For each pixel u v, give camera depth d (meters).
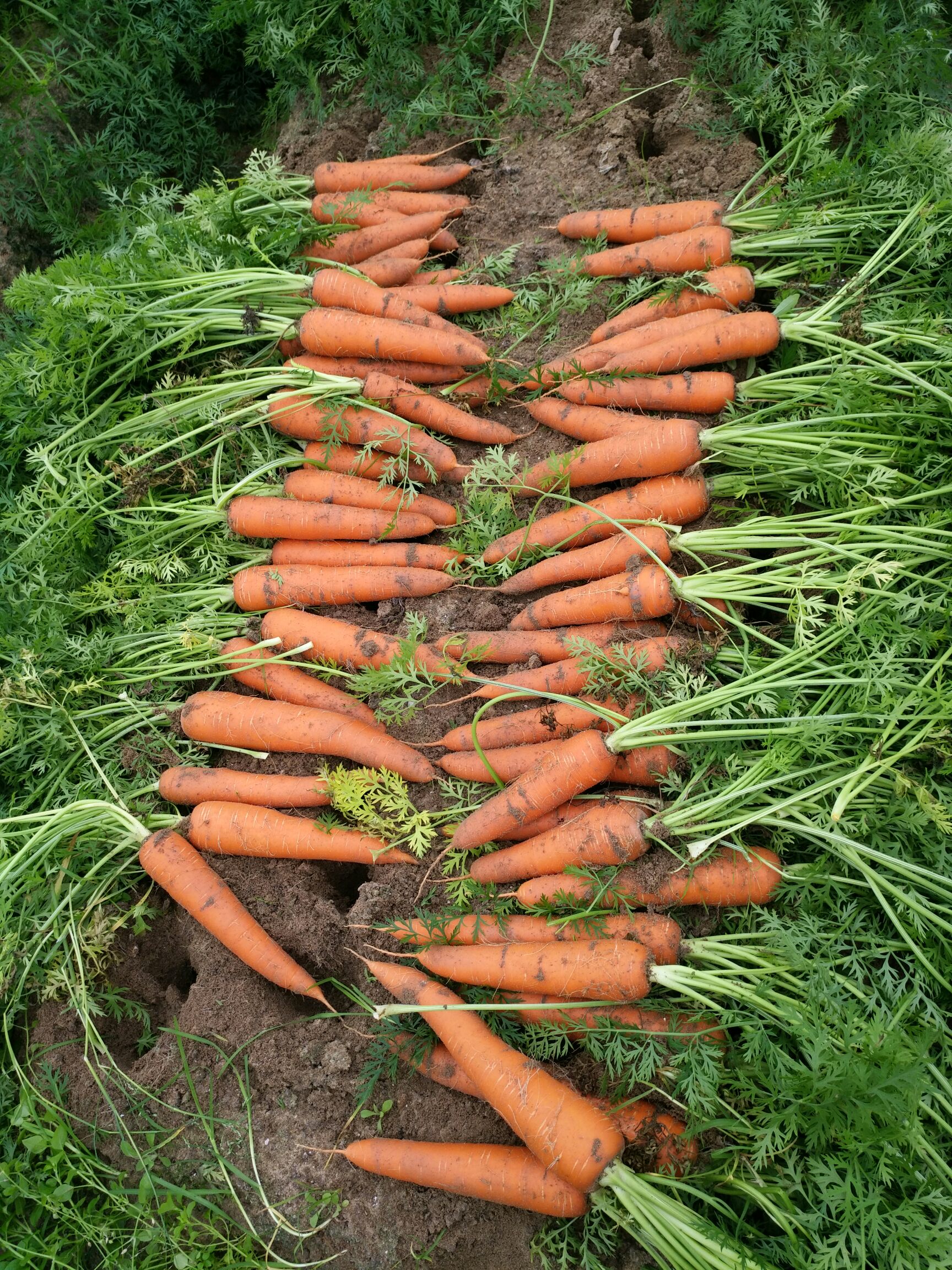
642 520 0.79
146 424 0.91
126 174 1.23
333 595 0.85
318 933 0.75
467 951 0.68
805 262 0.88
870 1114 0.53
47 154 1.20
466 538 0.86
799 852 0.68
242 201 1.03
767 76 0.94
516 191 1.03
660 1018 0.65
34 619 0.84
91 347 0.93
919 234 0.84
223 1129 0.69
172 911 0.80
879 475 0.75
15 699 0.80
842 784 0.66
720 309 0.88
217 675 0.83
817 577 0.73
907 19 0.98
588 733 0.70
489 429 0.90
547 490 0.86
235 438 0.93
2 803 0.83
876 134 0.94
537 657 0.78
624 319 0.90
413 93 1.10
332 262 0.97
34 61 1.26
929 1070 0.58
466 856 0.74
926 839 0.64
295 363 0.90
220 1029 0.72
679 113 1.00
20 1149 0.73
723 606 0.77
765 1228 0.62
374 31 1.07
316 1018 0.71
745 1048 0.62
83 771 0.82
